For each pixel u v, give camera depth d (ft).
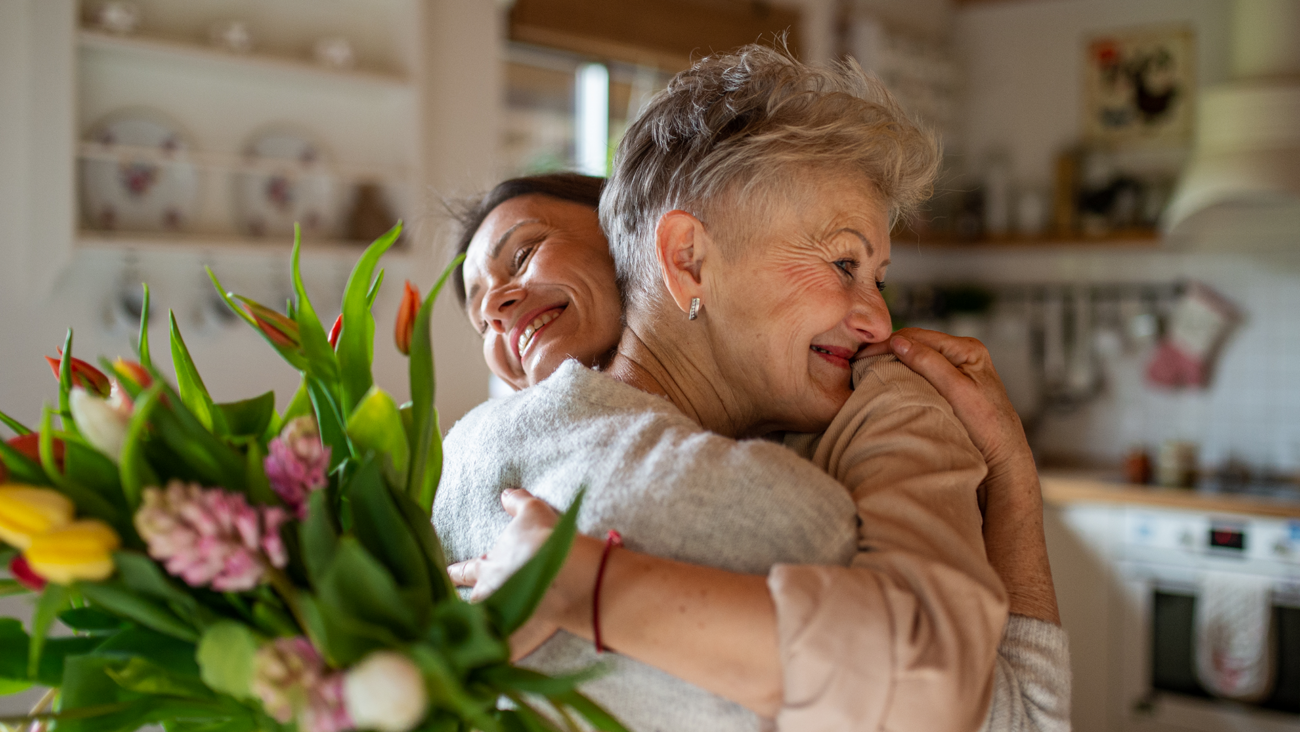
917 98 13.44
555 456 2.59
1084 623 10.94
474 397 9.36
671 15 10.85
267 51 8.70
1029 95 14.06
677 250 2.72
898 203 2.95
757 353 2.75
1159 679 10.55
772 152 2.63
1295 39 11.12
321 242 8.86
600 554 2.22
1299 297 12.21
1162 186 12.99
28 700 5.79
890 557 2.23
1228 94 11.18
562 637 2.42
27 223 7.52
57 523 1.75
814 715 2.06
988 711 2.31
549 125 11.25
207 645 1.79
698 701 2.30
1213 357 12.71
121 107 8.05
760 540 2.30
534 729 1.99
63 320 7.77
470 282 3.62
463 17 9.62
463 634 1.84
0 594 2.09
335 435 2.29
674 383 2.83
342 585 1.77
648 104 2.93
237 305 2.33
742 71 2.81
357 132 9.25
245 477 1.97
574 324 3.28
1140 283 13.29
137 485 1.80
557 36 10.05
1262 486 11.60
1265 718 9.93
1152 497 10.56
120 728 1.98
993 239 13.61
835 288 2.69
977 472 2.55
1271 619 9.92
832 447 2.72
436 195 4.28
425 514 2.12
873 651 2.05
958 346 2.99
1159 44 13.14
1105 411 13.51
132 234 8.00
